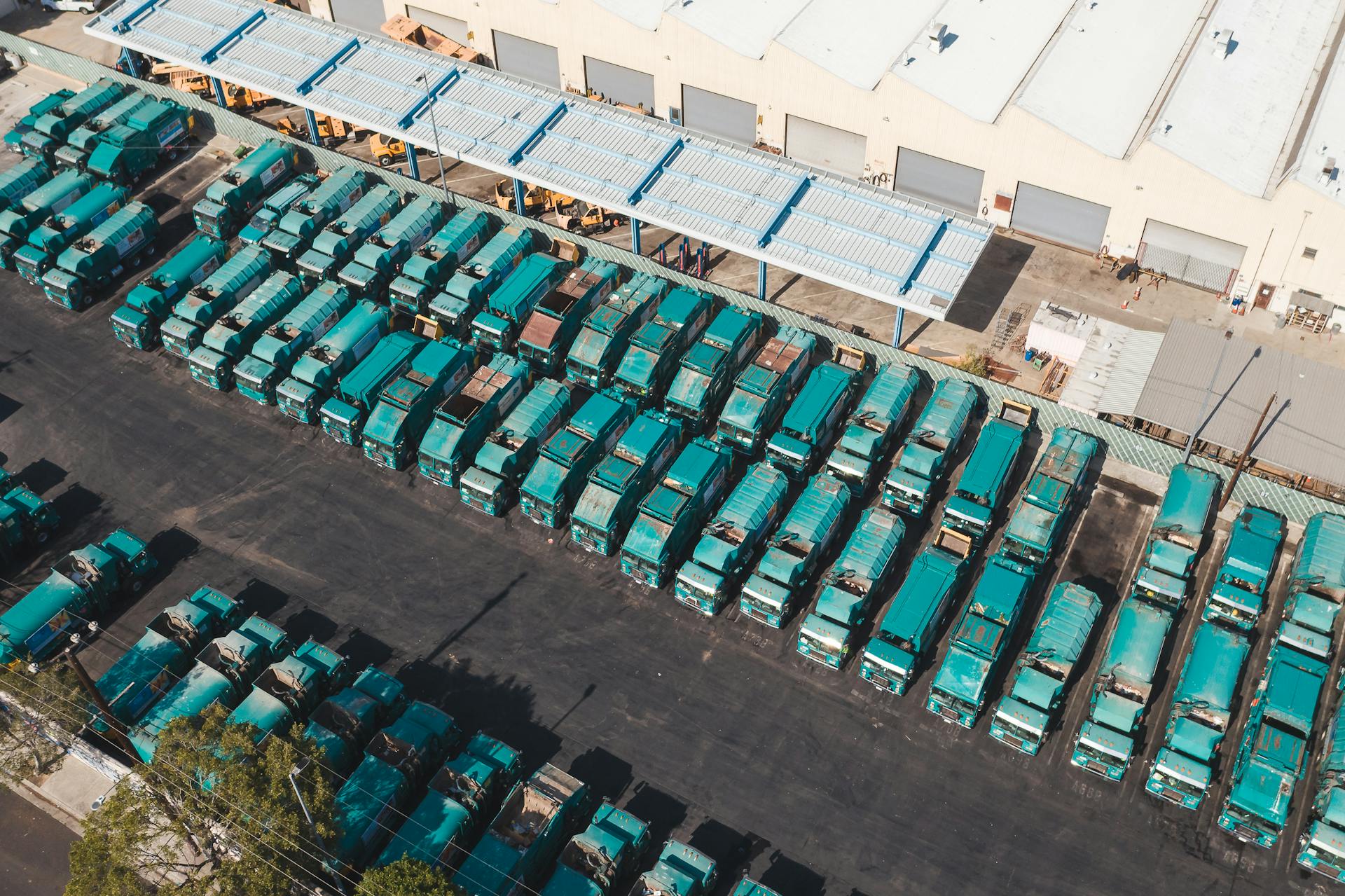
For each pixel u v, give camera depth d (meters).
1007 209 78.31
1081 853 49.72
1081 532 61.81
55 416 69.25
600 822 48.94
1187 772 49.34
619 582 60.62
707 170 74.75
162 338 73.19
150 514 64.06
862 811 51.41
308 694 53.22
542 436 64.75
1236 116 73.38
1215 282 73.69
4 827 51.94
